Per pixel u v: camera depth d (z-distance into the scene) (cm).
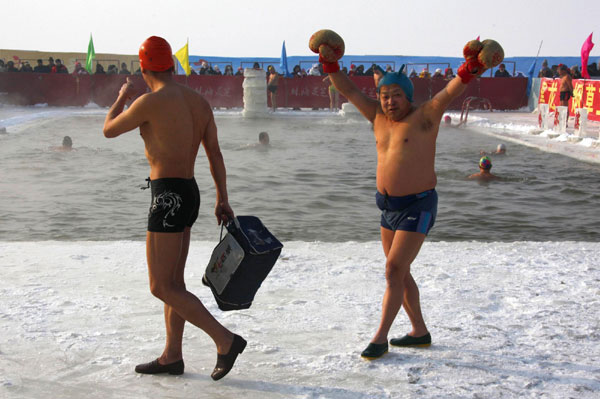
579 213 942
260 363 358
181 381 338
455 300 463
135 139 1872
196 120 338
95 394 323
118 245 623
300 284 504
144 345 384
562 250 612
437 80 3108
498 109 3275
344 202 1015
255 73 2695
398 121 369
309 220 888
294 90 3180
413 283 379
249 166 1370
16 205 952
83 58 4309
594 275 522
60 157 1449
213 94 3161
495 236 807
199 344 390
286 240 774
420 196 362
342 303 461
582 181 1200
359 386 330
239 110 3130
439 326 414
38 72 3192
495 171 1316
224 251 335
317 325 418
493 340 390
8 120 2277
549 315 430
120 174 1239
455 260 573
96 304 452
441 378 339
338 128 2297
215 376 333
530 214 931
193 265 556
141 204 972
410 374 344
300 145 1769
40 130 2062
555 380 336
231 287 336
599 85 2114
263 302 463
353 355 368
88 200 994
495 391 323
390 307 363
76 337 393
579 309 442
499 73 3372
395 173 363
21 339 388
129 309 445
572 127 2206
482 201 1020
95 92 3125
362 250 614
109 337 395
